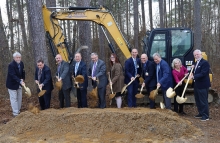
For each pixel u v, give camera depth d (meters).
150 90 7.62
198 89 7.09
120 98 8.09
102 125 5.68
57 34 9.06
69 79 7.77
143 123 5.67
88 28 11.16
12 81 7.68
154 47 8.78
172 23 27.88
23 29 17.55
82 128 5.68
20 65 7.83
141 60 7.63
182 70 7.75
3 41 12.36
